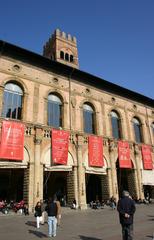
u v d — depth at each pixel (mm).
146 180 34188
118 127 34812
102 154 29875
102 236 12180
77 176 26984
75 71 31266
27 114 25719
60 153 26047
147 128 38812
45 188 30578
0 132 23188
